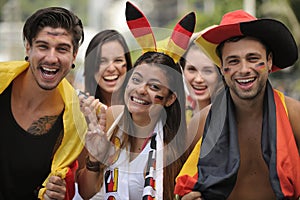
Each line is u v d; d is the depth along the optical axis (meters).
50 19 5.51
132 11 5.61
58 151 5.63
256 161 5.73
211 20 26.66
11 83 5.69
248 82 5.56
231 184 5.48
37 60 5.49
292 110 5.66
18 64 5.66
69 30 5.56
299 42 25.28
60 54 5.53
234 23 5.47
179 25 5.62
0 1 42.66
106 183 5.58
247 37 5.58
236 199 5.76
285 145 5.46
